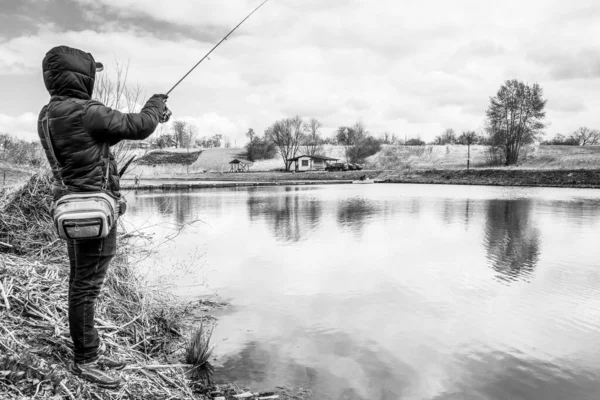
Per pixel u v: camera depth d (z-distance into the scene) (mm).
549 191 37656
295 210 21562
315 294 7539
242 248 11602
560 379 4676
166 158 113438
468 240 12969
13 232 4820
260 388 4277
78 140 2594
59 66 2615
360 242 12625
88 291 2945
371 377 4625
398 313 6621
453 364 4992
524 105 65750
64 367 3045
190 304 6742
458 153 88375
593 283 8305
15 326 3336
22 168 6184
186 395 3729
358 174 68500
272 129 109688
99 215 2631
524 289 7930
